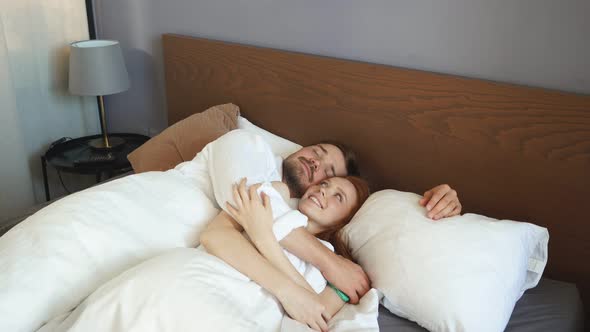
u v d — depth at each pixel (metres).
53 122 2.45
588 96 1.30
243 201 1.27
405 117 1.59
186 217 1.39
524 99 1.38
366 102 1.66
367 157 1.72
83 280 1.18
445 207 1.34
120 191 1.35
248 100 1.96
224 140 1.47
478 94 1.44
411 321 1.27
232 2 1.95
